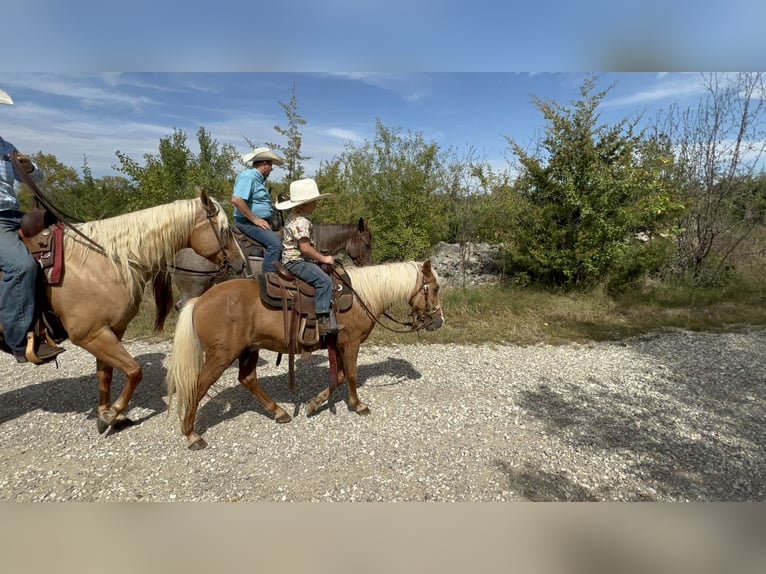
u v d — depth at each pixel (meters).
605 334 6.67
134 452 3.14
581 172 8.90
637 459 3.19
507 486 2.83
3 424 3.53
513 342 6.21
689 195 10.16
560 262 8.98
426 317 3.85
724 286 9.55
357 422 3.67
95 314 3.10
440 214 10.09
